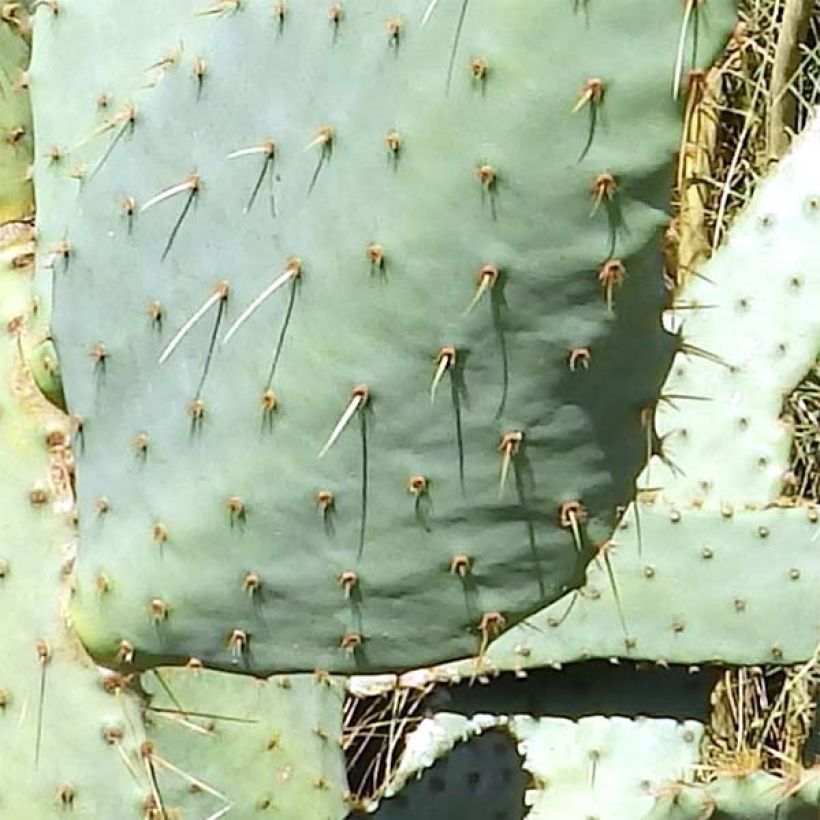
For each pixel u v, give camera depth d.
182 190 0.92
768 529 1.22
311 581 0.93
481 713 1.22
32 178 1.01
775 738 1.69
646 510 1.21
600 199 0.86
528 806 1.20
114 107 0.97
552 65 0.86
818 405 1.93
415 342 0.90
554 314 0.88
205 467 0.94
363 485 0.92
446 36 0.87
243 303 0.92
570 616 1.21
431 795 1.19
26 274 1.02
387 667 0.94
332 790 1.16
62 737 0.97
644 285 0.88
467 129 0.87
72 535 0.98
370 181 0.89
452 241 0.88
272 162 0.91
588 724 1.23
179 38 0.96
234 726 1.13
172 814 1.02
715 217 1.88
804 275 1.30
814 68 2.05
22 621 0.97
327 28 0.89
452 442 0.91
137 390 0.94
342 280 0.90
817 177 1.31
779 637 1.22
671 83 0.85
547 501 0.91
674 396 1.05
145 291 0.94
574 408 0.90
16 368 1.00
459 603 0.93
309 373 0.91
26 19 1.04
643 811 1.22
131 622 0.96
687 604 1.21
